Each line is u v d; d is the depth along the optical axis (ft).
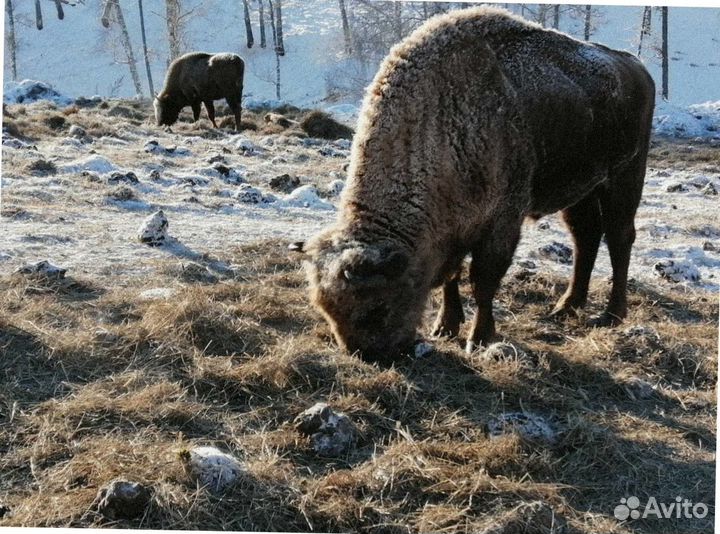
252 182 37.86
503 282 22.75
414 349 16.42
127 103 75.36
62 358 15.53
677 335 19.03
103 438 13.05
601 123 19.35
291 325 18.54
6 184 30.60
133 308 18.47
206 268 22.07
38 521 11.09
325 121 62.54
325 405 13.71
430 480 12.42
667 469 13.50
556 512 11.92
